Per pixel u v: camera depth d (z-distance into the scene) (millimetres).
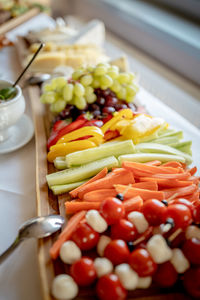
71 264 593
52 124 1031
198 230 604
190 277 547
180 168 803
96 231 619
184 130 1084
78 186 783
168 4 2379
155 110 1197
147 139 942
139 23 2285
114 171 777
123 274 542
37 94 1236
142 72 1905
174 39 1993
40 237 635
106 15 2695
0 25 1901
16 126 1037
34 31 1699
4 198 796
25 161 928
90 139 897
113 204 625
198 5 2092
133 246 599
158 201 654
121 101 1125
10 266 641
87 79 1045
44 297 533
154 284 583
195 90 1862
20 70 1500
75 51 1506
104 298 522
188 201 672
